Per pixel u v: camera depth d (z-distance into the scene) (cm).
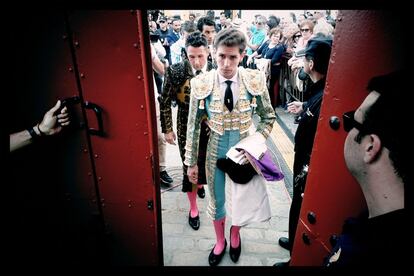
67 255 168
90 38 131
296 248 169
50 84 135
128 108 144
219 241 247
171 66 249
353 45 111
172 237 280
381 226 81
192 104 208
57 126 137
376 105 84
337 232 134
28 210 148
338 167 127
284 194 345
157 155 163
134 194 164
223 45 183
